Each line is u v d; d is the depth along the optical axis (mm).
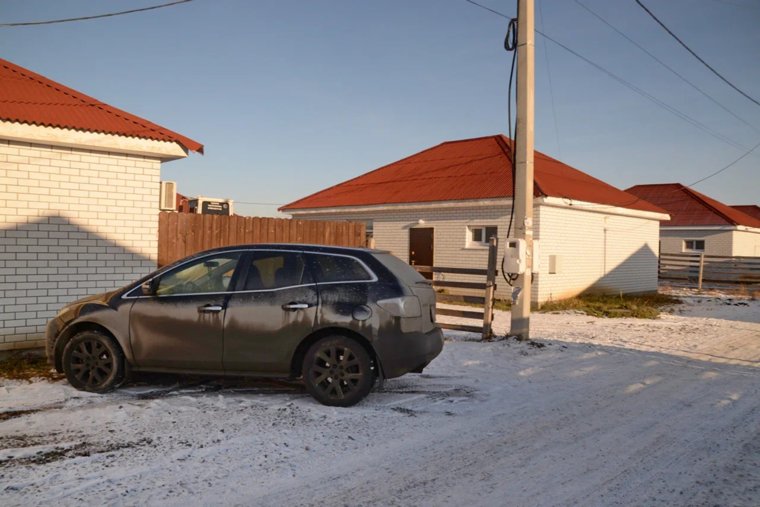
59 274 8398
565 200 17031
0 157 7875
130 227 9047
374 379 6270
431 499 4035
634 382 7715
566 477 4449
